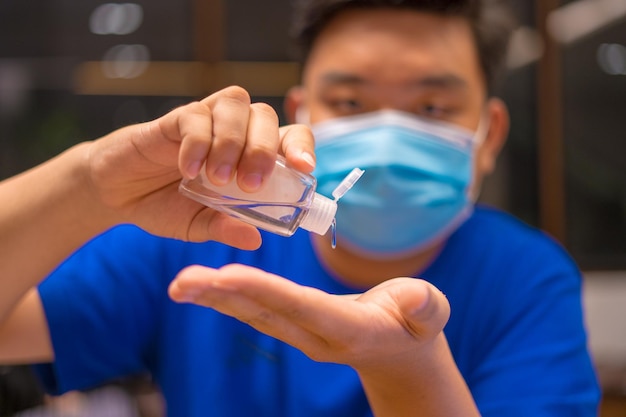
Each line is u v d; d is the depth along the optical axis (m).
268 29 1.95
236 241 0.52
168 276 0.84
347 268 0.84
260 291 0.39
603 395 1.62
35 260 0.59
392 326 0.43
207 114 0.45
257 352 0.80
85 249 0.83
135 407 1.29
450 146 0.80
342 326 0.41
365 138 0.79
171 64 1.95
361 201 0.79
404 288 0.44
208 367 0.81
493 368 0.75
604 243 1.96
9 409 0.97
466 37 0.82
